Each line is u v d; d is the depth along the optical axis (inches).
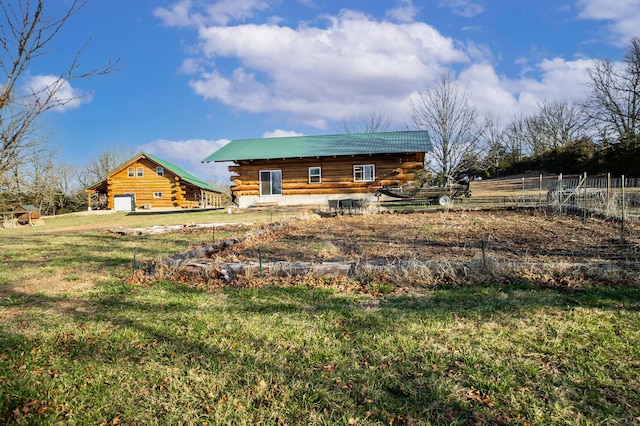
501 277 165.5
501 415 75.9
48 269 220.1
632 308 128.2
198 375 94.1
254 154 789.2
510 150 2134.6
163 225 478.9
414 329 117.4
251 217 569.6
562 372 90.6
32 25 78.0
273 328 122.0
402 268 174.1
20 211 761.6
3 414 78.9
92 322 131.2
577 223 359.6
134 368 98.4
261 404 82.0
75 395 86.7
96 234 417.1
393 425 74.2
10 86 76.8
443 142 936.9
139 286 179.2
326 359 100.6
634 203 439.5
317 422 75.7
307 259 222.2
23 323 131.3
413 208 599.2
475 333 113.1
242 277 184.5
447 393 83.7
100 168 2065.7
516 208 536.7
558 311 127.6
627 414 75.0
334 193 770.8
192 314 137.4
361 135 877.2
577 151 1315.2
